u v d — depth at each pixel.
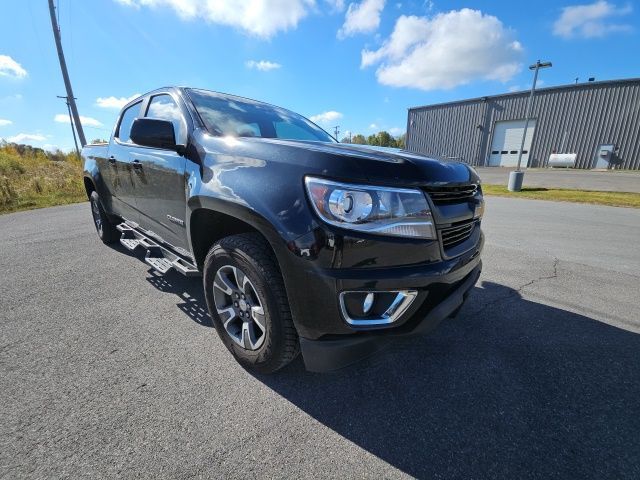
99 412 1.61
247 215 1.62
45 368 1.94
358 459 1.40
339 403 1.72
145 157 2.65
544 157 27.17
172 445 1.44
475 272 2.13
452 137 32.19
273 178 1.59
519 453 1.44
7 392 1.73
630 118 23.31
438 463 1.39
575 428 1.58
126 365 1.98
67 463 1.33
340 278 1.43
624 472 1.36
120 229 3.52
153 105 2.93
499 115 28.95
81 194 11.10
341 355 1.53
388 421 1.61
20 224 6.27
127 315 2.59
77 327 2.40
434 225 1.62
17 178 13.37
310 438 1.50
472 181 1.99
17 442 1.43
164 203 2.48
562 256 4.38
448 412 1.67
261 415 1.63
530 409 1.70
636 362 2.10
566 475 1.34
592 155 25.05
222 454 1.40
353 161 1.49
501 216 7.58
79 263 3.82
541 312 2.77
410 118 35.19
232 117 2.59
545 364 2.08
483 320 2.62
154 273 3.50
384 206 1.47
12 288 3.09
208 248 2.24
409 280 1.52
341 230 1.42
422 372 1.98
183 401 1.70
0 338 2.25
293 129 2.95
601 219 7.20
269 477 1.31
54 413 1.59
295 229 1.46
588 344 2.30
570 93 25.31
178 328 2.41
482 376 1.96
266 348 1.76
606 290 3.24
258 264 1.68
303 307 1.51
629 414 1.68
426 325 1.62
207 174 1.91
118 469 1.31
